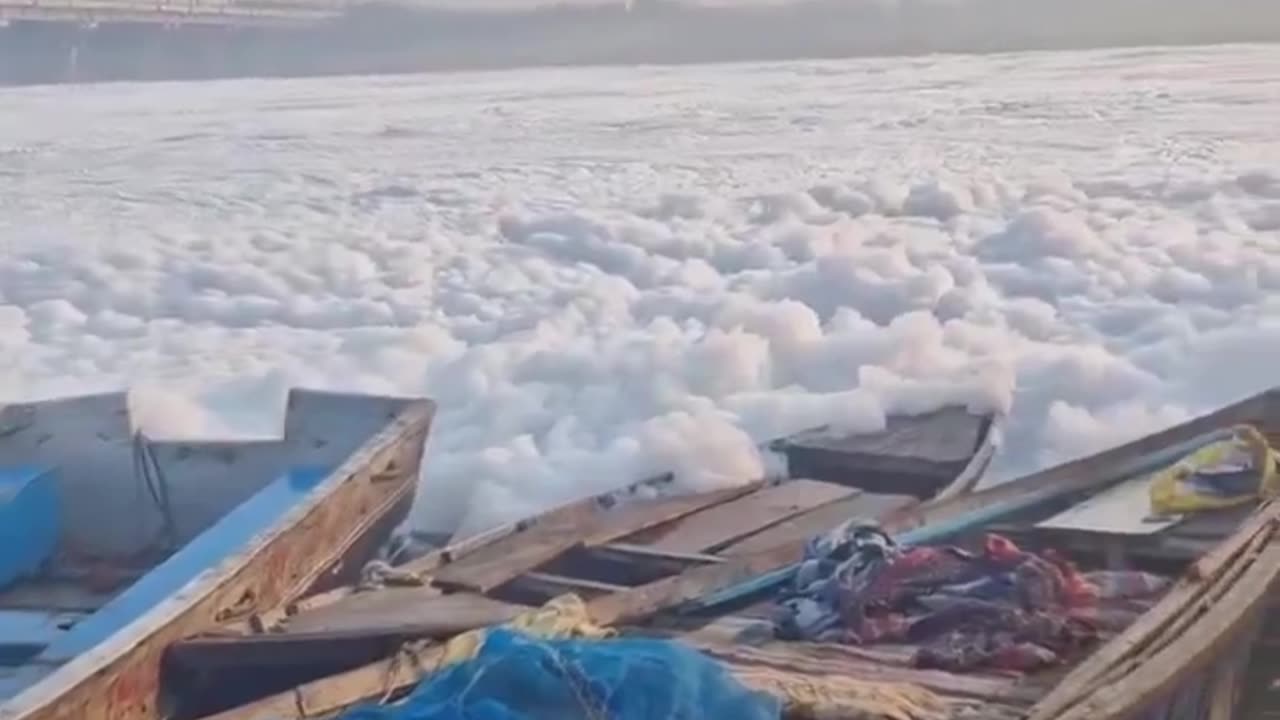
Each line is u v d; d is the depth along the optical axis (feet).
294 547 19.89
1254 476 23.45
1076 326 40.37
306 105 174.60
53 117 167.02
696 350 35.76
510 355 37.42
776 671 16.94
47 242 62.90
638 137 107.96
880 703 15.53
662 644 14.51
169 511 24.36
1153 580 19.76
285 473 23.90
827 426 29.68
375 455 22.93
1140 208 56.80
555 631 17.12
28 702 14.12
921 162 80.79
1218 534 22.24
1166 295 42.70
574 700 13.26
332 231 63.26
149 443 24.48
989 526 23.04
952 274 44.96
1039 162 76.64
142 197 82.89
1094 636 17.85
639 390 34.71
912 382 31.81
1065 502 24.13
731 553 22.44
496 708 13.04
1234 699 18.67
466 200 72.95
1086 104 115.55
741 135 105.29
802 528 23.80
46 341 45.52
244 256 56.85
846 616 18.45
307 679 17.34
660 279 48.73
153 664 16.31
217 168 98.58
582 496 29.32
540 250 54.24
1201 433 26.58
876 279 43.88
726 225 57.00
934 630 18.22
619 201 67.41
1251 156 74.79
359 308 47.67
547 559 21.97
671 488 26.18
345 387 37.09
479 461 31.07
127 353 43.50
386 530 23.68
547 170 87.20
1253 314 40.14
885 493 26.32
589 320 44.04
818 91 152.87
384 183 83.25
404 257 54.70
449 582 20.67
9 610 22.09
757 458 27.84
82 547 24.35
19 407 24.79
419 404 24.99
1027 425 32.53
